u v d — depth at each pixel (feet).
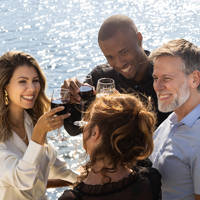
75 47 71.46
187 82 5.90
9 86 6.96
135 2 113.80
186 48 5.92
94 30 83.87
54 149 7.88
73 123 7.15
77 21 92.53
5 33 81.30
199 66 5.90
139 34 8.89
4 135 6.84
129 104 4.85
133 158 4.76
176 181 6.02
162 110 6.09
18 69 6.89
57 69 59.88
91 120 4.84
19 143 7.02
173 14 96.53
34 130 6.40
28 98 7.04
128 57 8.70
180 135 6.01
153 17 94.12
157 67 6.04
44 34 80.79
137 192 4.68
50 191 29.94
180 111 6.18
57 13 101.71
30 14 100.17
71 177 8.13
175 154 5.97
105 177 4.70
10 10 105.40
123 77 9.07
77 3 114.52
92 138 4.80
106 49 8.77
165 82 5.96
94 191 4.65
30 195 7.05
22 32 82.12
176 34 77.56
